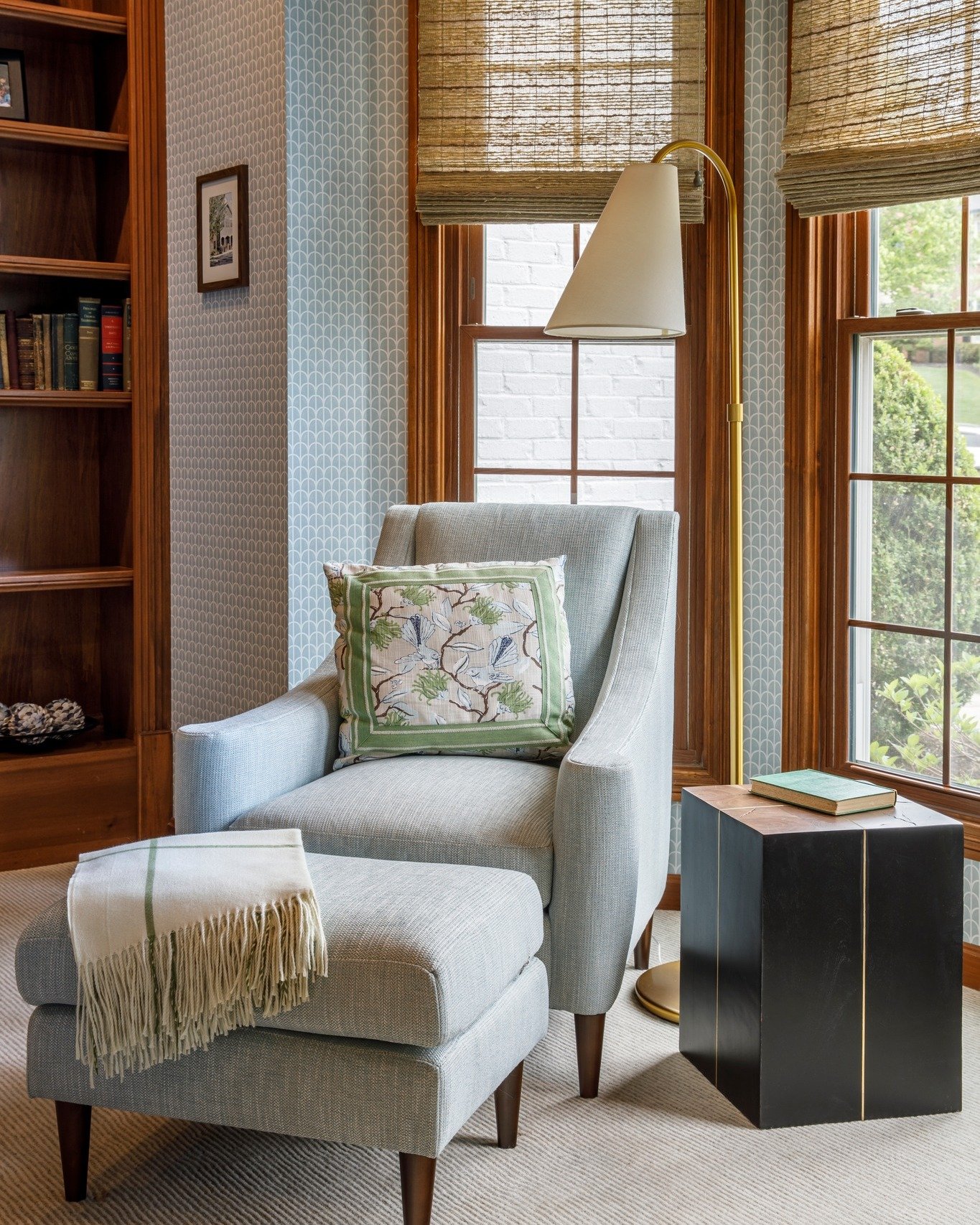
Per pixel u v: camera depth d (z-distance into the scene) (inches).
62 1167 77.2
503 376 130.2
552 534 108.0
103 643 155.4
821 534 119.9
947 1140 81.5
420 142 125.3
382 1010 65.7
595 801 82.7
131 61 140.9
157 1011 68.5
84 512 153.9
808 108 114.4
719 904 87.4
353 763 99.0
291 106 124.4
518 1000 75.6
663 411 126.6
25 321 143.3
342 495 130.0
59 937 71.2
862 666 119.3
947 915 84.1
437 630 98.4
